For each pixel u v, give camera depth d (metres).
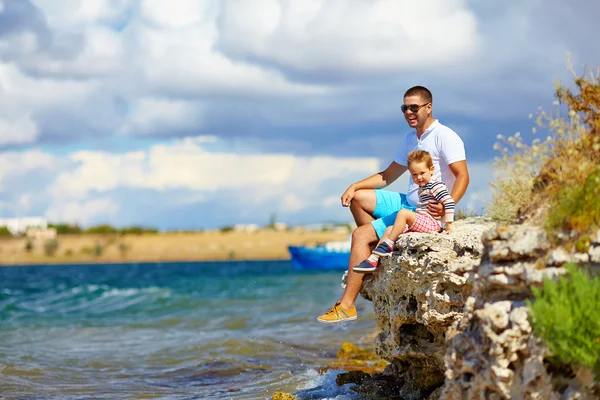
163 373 11.21
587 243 5.05
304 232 185.12
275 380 9.95
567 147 5.93
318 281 38.75
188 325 18.27
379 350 8.06
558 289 4.86
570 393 4.89
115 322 19.56
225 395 9.16
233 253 171.38
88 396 9.36
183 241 185.38
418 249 6.81
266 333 15.60
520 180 6.89
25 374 10.99
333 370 10.22
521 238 5.30
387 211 7.92
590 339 4.64
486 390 5.16
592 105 6.26
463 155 7.66
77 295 30.53
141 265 133.12
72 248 182.50
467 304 5.54
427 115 7.87
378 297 7.84
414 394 7.75
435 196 7.25
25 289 38.16
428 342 7.37
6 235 192.75
